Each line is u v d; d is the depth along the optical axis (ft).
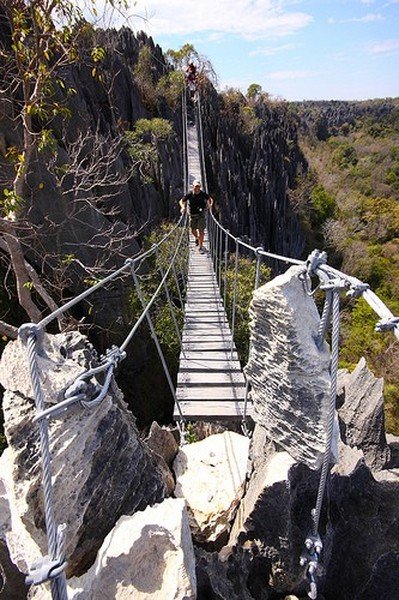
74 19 19.56
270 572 7.91
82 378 5.32
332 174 199.21
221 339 20.39
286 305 6.51
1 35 33.37
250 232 84.53
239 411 14.01
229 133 102.68
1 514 6.66
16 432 5.64
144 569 5.54
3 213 26.73
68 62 21.22
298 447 7.20
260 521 7.74
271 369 7.20
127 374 36.94
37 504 5.52
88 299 36.09
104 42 42.39
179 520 5.76
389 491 8.79
